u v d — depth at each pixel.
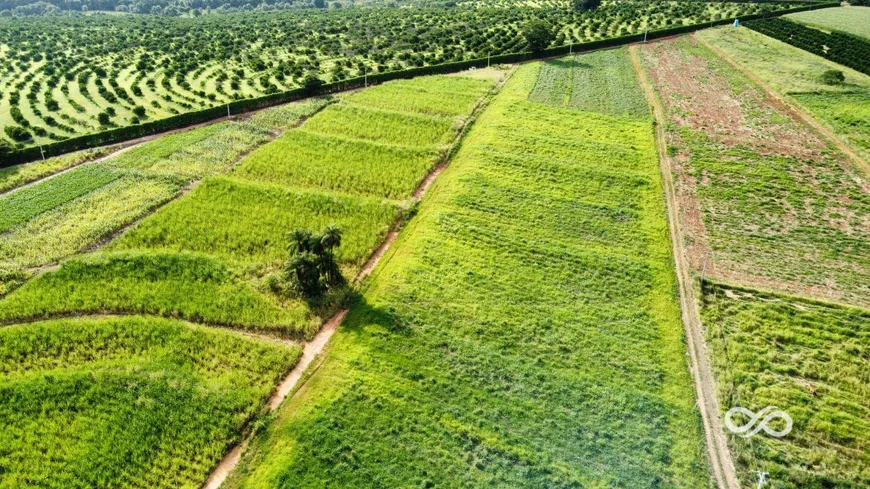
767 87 100.56
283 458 38.19
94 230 60.38
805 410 41.88
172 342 46.62
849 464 38.53
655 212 65.75
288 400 42.31
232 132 84.88
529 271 56.25
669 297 53.16
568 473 38.00
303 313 50.19
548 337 48.59
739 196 68.56
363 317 49.75
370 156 77.31
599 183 71.44
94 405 41.44
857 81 99.31
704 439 40.22
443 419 41.31
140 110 90.38
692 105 95.06
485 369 45.44
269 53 129.25
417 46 129.25
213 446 38.94
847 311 50.62
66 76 109.75
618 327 49.66
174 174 72.06
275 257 57.34
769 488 36.94
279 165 74.62
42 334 47.00
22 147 78.06
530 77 109.25
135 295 51.41
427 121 88.69
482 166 74.88
